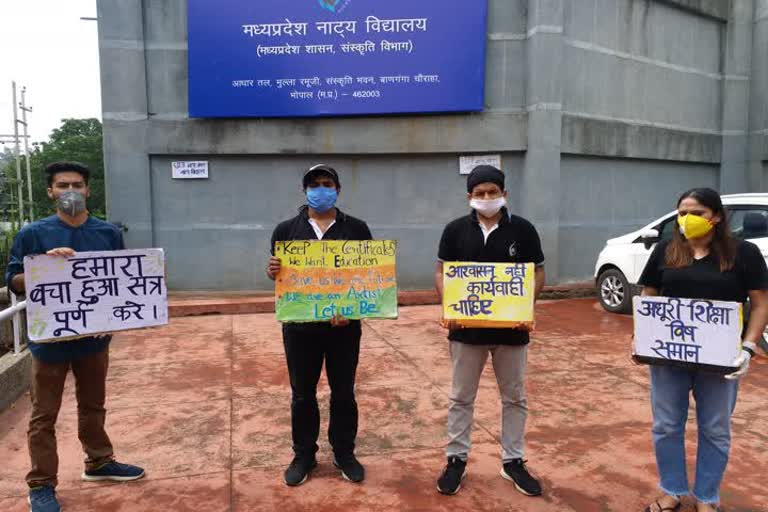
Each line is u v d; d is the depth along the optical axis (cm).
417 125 955
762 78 1184
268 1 927
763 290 285
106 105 939
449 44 931
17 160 2764
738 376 278
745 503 322
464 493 335
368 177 981
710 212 286
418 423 439
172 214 971
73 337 312
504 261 327
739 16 1186
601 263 874
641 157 1083
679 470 305
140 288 331
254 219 980
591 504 324
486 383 527
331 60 934
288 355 347
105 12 925
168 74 948
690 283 292
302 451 352
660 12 1095
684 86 1148
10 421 452
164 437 417
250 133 954
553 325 772
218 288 984
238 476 358
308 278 339
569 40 978
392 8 925
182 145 951
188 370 579
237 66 934
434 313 852
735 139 1206
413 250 989
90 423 343
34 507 309
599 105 1027
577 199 1023
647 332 299
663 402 303
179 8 940
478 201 320
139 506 323
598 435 416
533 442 404
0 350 577
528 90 950
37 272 306
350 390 353
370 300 340
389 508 320
